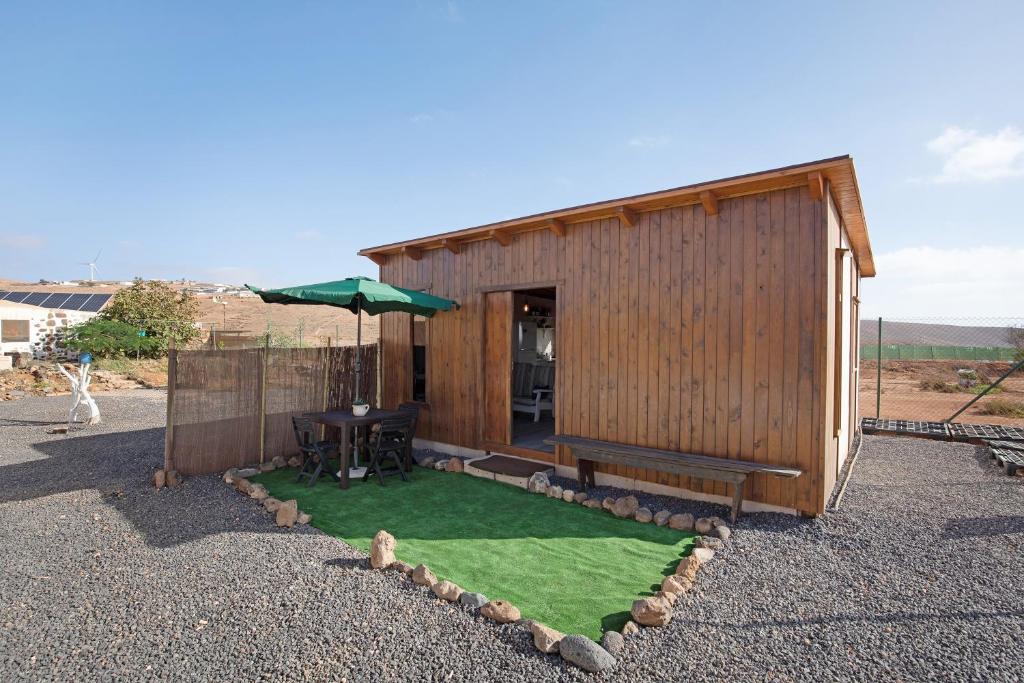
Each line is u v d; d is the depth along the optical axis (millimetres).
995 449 8320
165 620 3371
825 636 3186
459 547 4738
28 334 21422
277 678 2764
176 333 25078
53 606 3562
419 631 3221
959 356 27562
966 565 4227
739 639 3152
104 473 7086
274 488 6625
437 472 7570
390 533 5082
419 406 9117
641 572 4195
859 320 10648
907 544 4637
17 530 5004
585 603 3674
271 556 4383
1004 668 2855
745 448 5613
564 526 5305
